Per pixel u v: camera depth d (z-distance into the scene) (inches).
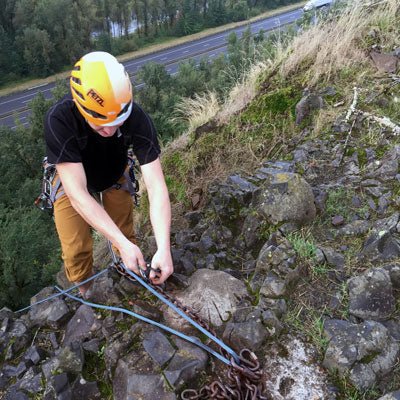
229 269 111.3
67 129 78.4
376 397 78.5
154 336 90.4
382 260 101.1
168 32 2512.3
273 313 90.8
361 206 120.1
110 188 104.9
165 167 183.3
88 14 2176.4
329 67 171.9
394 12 191.9
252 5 2669.8
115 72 74.8
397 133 140.4
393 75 163.9
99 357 94.7
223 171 162.9
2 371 100.6
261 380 78.2
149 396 81.0
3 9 2172.7
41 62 2043.6
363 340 82.9
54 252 648.4
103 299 108.1
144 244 138.4
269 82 188.9
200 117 213.0
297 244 103.5
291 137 160.7
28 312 117.1
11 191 1106.7
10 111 1759.4
